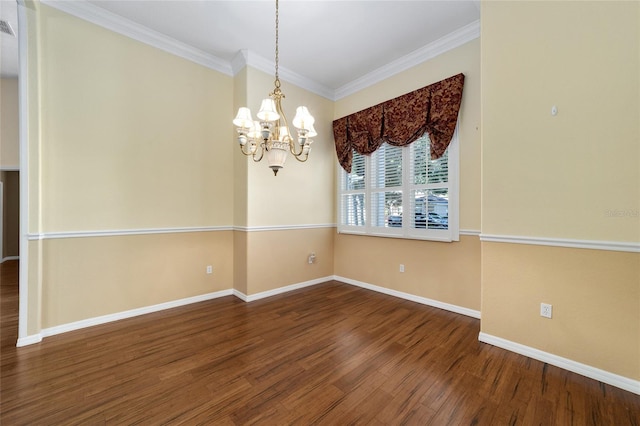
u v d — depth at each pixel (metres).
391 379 1.94
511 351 2.32
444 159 3.30
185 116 3.46
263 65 3.69
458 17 2.84
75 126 2.72
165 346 2.41
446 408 1.66
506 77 2.32
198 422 1.54
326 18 2.85
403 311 3.24
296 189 4.14
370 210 4.13
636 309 1.82
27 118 2.43
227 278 3.87
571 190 2.04
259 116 1.99
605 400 1.73
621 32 1.83
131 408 1.65
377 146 3.94
